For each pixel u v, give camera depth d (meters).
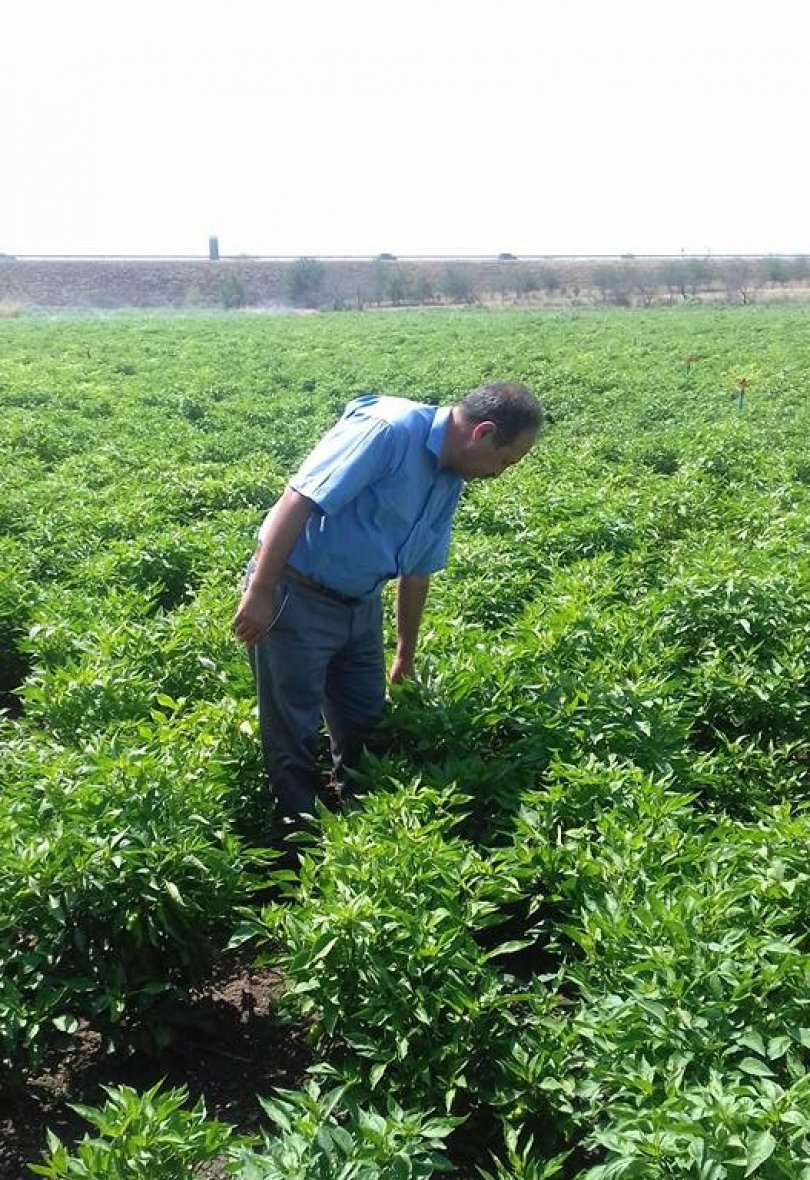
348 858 4.96
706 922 4.45
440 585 9.17
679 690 7.44
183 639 7.80
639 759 6.29
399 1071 4.36
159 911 4.82
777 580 8.30
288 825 6.18
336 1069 4.59
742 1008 4.05
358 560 5.78
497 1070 4.41
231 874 5.10
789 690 7.43
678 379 27.12
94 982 4.75
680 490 12.65
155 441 18.14
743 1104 3.50
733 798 6.64
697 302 84.38
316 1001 4.55
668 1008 4.03
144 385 26.48
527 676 6.87
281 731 6.06
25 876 4.76
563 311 73.62
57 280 99.56
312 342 41.12
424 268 108.19
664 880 4.77
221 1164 4.32
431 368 29.14
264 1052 5.03
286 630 5.84
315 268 100.19
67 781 5.39
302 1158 3.57
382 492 5.70
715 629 8.14
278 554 5.54
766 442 18.14
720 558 9.19
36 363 31.77
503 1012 4.39
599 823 5.28
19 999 4.55
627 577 9.70
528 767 6.15
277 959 4.68
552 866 5.18
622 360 32.22
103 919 4.84
